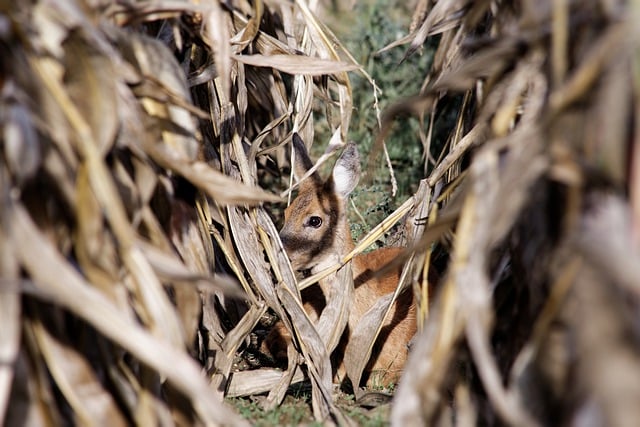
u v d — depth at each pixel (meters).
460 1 9.18
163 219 8.01
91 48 6.62
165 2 7.54
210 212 9.52
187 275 6.86
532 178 5.99
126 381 7.05
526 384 6.23
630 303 5.51
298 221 11.92
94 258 6.54
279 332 10.94
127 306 6.64
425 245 7.79
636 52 5.64
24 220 6.08
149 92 7.37
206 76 9.17
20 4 6.54
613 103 5.66
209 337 9.29
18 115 6.21
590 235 5.60
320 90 11.11
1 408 5.89
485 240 6.11
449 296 6.34
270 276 10.04
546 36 6.40
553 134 5.96
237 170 10.31
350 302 9.97
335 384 10.53
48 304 6.64
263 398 9.77
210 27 7.95
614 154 5.70
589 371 5.43
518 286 7.32
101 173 6.37
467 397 7.21
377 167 15.46
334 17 20.77
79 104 6.73
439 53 10.57
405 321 10.91
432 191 10.15
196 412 7.48
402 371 10.86
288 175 13.46
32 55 6.47
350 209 14.17
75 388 6.64
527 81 6.73
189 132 7.71
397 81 17.03
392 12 19.44
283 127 11.91
